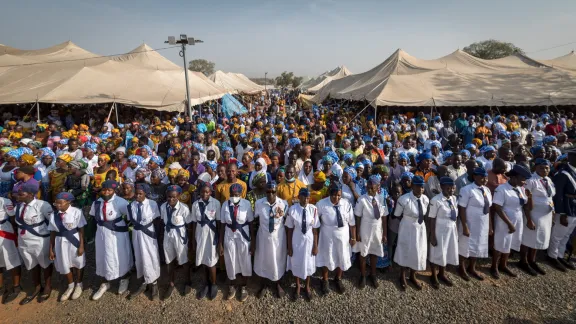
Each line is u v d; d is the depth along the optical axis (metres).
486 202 4.77
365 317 4.26
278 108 26.58
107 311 4.39
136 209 4.50
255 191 4.98
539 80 19.58
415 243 4.64
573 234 5.33
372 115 18.75
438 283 4.87
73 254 4.51
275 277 4.54
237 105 25.16
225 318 4.27
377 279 5.05
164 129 12.24
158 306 4.49
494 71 22.83
